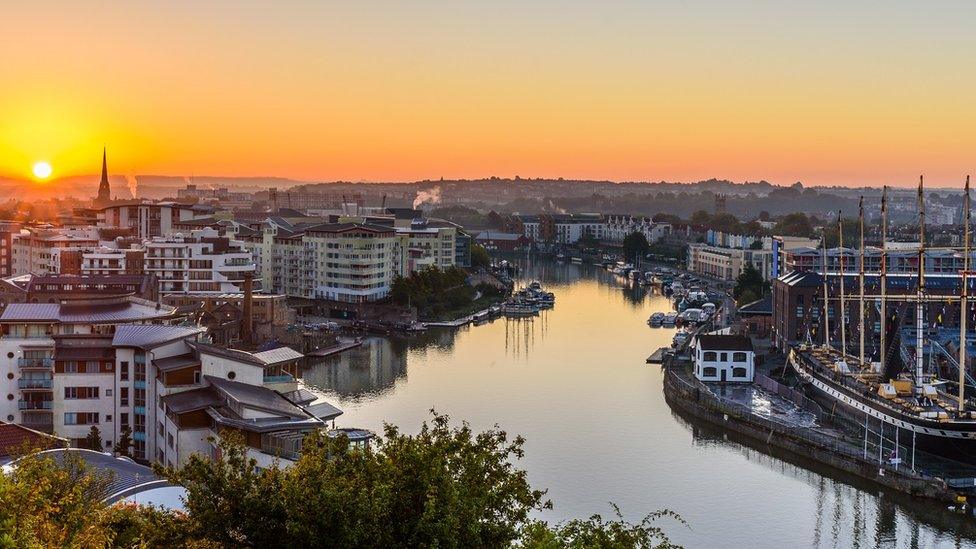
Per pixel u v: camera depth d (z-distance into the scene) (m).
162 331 185.88
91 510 89.19
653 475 195.00
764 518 173.38
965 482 185.12
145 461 177.50
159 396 174.00
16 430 141.62
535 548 83.19
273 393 173.75
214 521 83.06
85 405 179.75
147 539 84.62
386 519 82.38
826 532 167.25
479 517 85.88
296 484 84.31
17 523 76.19
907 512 177.62
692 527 168.00
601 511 174.38
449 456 90.38
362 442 170.12
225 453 97.44
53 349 190.12
